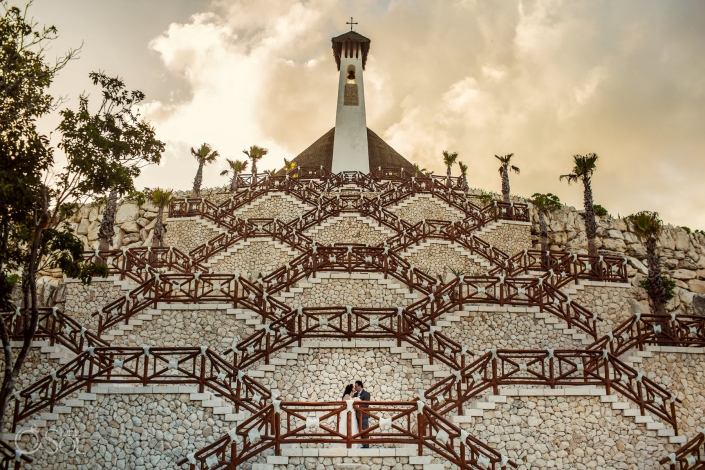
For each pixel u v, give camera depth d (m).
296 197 33.62
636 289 26.70
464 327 18.55
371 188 36.34
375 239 29.95
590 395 14.74
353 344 16.91
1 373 16.19
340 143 49.28
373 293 20.69
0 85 14.16
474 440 12.61
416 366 16.69
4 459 13.03
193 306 18.84
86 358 14.36
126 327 18.64
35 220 14.22
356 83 51.81
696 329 17.27
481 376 15.58
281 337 17.25
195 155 38.78
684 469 13.84
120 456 13.43
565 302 19.45
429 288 20.55
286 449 12.38
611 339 17.02
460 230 29.09
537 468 13.93
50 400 13.95
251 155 41.56
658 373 16.50
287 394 16.28
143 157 15.47
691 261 37.72
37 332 16.78
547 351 15.12
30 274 13.33
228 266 27.31
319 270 21.28
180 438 13.57
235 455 12.25
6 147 13.98
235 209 33.78
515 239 32.03
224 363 14.52
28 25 14.66
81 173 14.25
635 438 14.47
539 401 14.55
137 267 21.91
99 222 37.00
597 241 37.47
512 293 20.80
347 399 14.25
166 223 35.06
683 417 15.87
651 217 25.80
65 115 14.45
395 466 12.34
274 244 27.48
